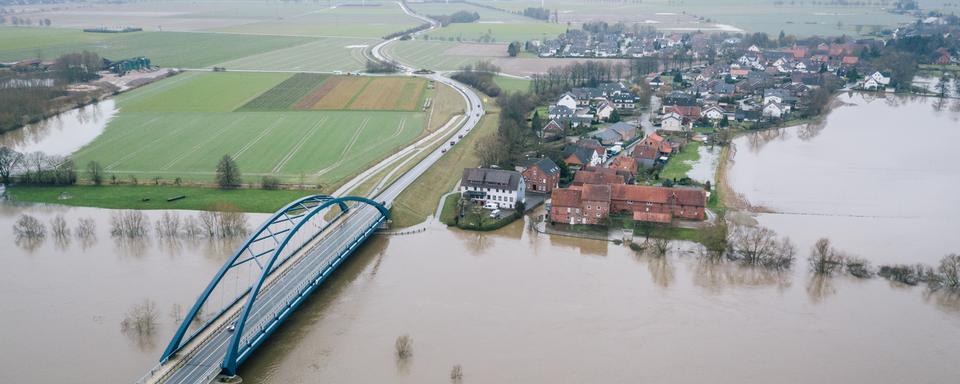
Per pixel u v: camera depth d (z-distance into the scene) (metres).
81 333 126.25
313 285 138.00
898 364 119.44
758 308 137.50
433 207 193.50
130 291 141.50
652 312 135.62
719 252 157.50
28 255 158.50
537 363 118.69
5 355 119.81
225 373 111.06
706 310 136.62
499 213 187.25
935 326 131.12
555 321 132.00
